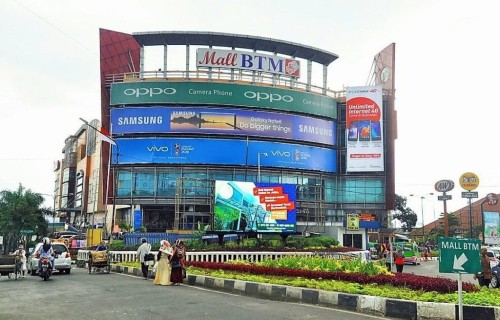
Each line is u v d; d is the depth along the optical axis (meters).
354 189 64.56
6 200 70.44
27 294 13.38
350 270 15.43
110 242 32.16
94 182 89.19
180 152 57.38
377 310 10.72
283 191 31.27
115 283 17.20
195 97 58.25
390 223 63.47
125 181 57.66
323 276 14.57
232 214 29.69
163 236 32.59
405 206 108.00
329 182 64.56
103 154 59.44
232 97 58.97
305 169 61.75
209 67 59.41
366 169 62.06
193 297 12.75
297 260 17.78
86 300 11.88
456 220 81.38
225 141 58.25
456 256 8.77
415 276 13.90
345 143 65.31
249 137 59.22
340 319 9.80
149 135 58.12
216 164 57.75
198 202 56.66
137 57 64.31
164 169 57.75
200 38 59.81
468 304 9.97
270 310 10.73
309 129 62.41
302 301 12.57
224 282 15.50
